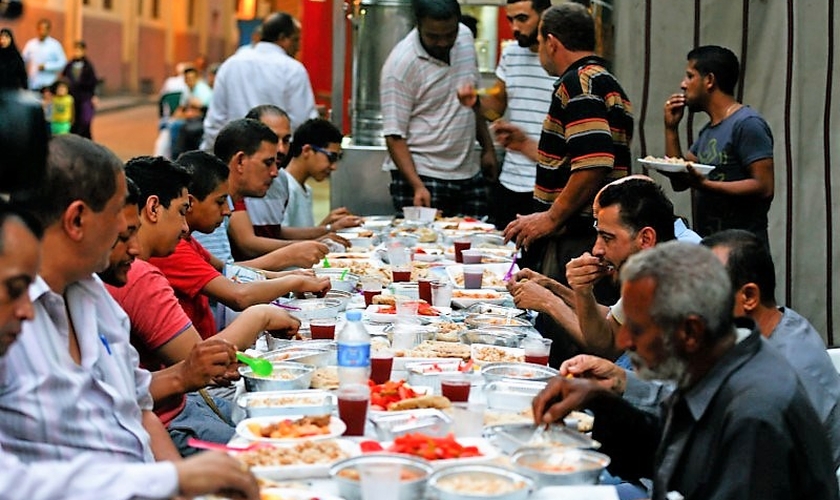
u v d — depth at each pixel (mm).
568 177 7172
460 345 4945
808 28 8664
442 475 3271
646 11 9141
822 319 8867
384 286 6590
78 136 3561
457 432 3787
